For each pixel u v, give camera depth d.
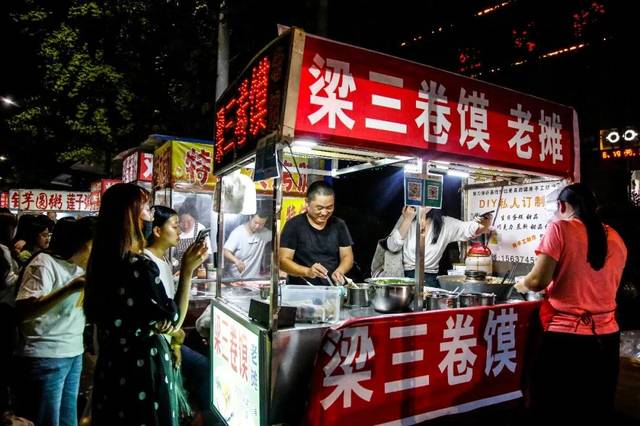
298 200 6.17
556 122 3.63
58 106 14.38
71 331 2.95
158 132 11.48
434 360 2.84
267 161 2.51
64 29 12.80
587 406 2.74
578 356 2.71
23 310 2.72
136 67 11.36
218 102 3.81
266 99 2.60
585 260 2.73
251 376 2.70
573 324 2.72
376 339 2.59
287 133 2.36
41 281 2.79
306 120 2.44
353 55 2.61
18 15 12.81
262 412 2.49
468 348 3.00
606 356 2.73
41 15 12.84
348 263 3.99
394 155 2.82
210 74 8.84
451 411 2.89
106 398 2.18
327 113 2.51
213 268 5.61
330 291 2.88
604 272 2.74
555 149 3.61
